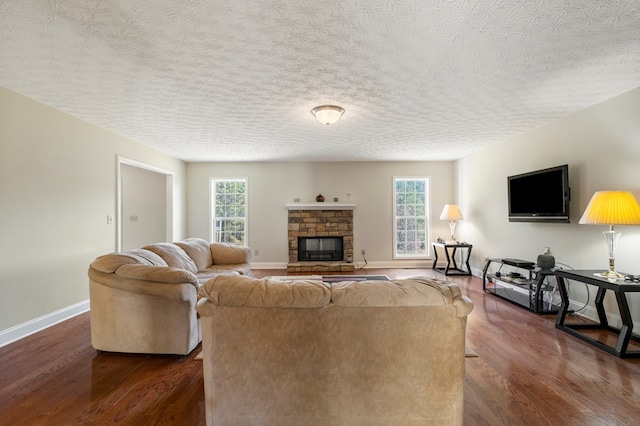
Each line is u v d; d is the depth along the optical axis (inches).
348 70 100.3
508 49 87.7
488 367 92.6
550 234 156.9
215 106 131.3
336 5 68.6
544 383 83.6
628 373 88.7
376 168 263.9
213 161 259.1
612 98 123.8
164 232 245.6
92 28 76.2
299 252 263.4
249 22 74.6
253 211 261.7
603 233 125.5
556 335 117.4
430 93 119.3
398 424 60.9
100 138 159.9
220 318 60.7
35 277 122.7
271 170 262.4
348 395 60.7
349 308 60.1
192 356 100.7
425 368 60.6
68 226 138.9
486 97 123.6
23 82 106.9
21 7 67.7
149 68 97.6
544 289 144.9
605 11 71.1
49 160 129.6
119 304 100.1
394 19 73.8
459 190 252.4
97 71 99.2
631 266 118.3
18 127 116.5
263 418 61.1
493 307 152.9
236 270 166.4
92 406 73.7
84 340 113.7
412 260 264.1
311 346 60.2
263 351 60.5
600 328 123.0
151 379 86.2
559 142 150.0
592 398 76.6
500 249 198.8
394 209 263.1
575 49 87.9
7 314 112.0
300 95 120.4
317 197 257.9
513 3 68.2
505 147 192.4
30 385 83.1
